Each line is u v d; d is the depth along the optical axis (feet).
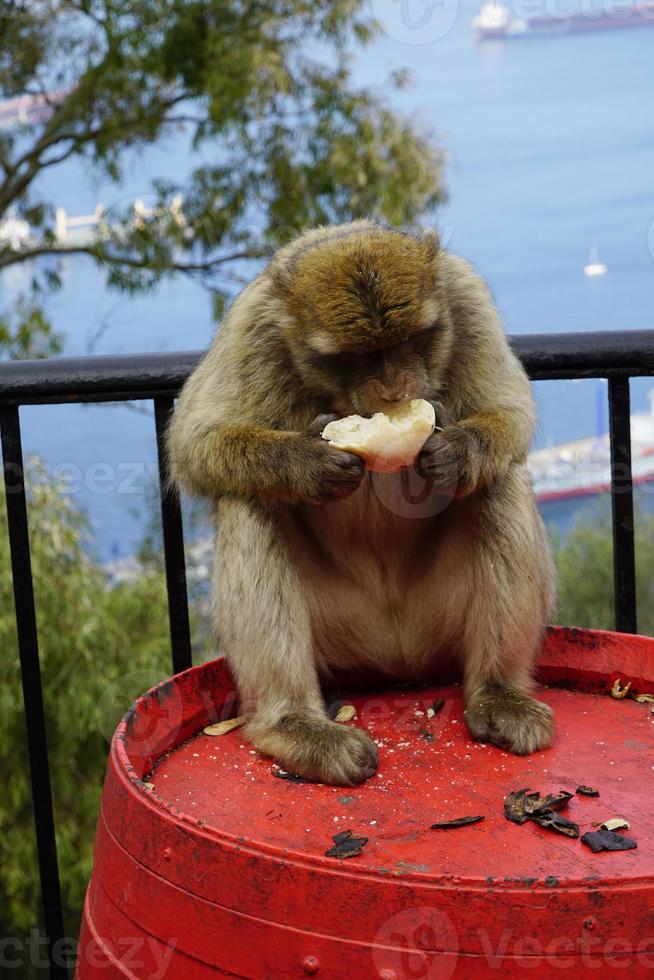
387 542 10.34
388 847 6.43
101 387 9.63
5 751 30.01
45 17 45.24
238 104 40.42
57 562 31.07
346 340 9.59
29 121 47.88
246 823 6.85
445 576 10.09
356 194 41.75
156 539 36.06
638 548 42.09
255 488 9.56
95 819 31.48
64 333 44.62
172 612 10.14
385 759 7.95
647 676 8.93
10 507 9.27
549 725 8.05
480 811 6.91
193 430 10.07
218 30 41.34
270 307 10.40
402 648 10.37
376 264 9.71
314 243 10.59
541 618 9.49
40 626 29.86
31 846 31.60
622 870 6.06
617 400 10.23
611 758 7.74
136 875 6.32
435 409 9.55
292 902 5.65
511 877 5.47
